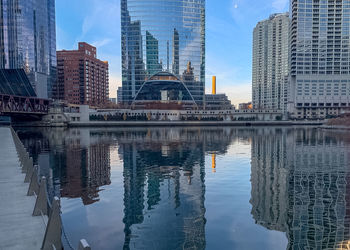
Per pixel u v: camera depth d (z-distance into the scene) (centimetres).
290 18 19150
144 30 16850
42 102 11794
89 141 5288
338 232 1191
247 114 14388
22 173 1530
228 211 1456
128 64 16962
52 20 15038
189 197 1702
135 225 1256
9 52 12412
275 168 2656
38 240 722
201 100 17788
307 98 18162
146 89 17112
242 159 3203
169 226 1251
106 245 1066
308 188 1928
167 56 17075
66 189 1867
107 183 2042
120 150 3947
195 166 2750
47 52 14250
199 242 1089
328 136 6831
